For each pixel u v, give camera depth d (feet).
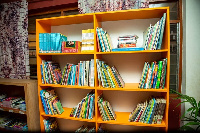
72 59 5.70
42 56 5.20
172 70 5.11
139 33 5.03
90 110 4.61
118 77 4.36
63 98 5.96
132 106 5.30
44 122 5.19
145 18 4.91
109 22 5.25
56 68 5.36
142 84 4.20
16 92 6.59
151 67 4.10
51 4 5.63
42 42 4.90
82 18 4.76
